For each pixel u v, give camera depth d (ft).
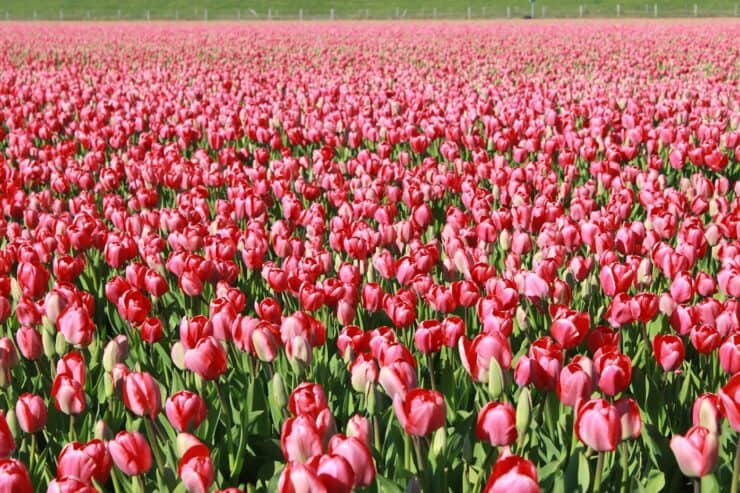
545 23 185.47
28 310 15.16
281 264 21.34
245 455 13.19
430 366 13.44
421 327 13.14
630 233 19.22
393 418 12.79
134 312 14.88
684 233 19.01
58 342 14.20
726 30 142.82
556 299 15.78
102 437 11.14
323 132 40.24
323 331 13.58
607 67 82.38
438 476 10.88
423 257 17.13
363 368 12.07
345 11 250.37
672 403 13.97
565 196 26.48
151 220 22.89
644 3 242.37
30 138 40.37
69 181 30.07
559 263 18.19
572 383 10.78
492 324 13.34
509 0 258.37
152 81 72.08
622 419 10.18
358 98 53.16
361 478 8.82
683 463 9.51
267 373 14.99
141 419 13.16
